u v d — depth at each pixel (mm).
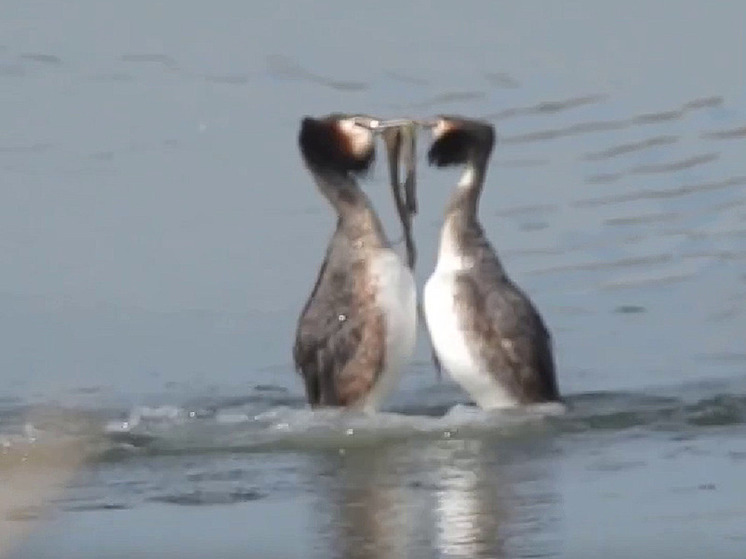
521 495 12906
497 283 14984
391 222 19422
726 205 20266
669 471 13383
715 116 22641
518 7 25984
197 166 21641
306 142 15172
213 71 24375
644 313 18000
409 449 14211
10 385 16703
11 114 23219
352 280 14961
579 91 23500
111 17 26031
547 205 20469
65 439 14531
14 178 21406
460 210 15055
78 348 17531
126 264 19422
